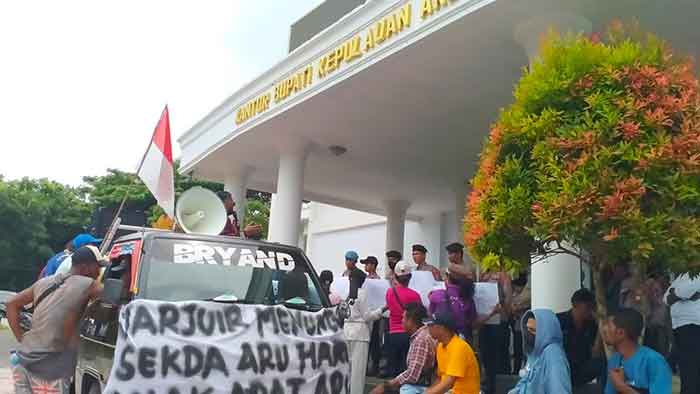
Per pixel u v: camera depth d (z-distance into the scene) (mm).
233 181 12914
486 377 7570
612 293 6227
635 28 4465
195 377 4516
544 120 3910
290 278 5719
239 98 10852
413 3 6961
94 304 5840
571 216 3582
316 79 8672
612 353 4523
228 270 5484
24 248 36188
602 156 3631
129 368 4414
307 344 4996
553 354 4484
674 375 7633
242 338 4746
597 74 3887
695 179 3570
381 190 14852
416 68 7676
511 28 6551
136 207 32219
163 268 5266
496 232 4090
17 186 37375
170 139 7367
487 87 8250
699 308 5379
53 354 5051
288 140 10852
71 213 38250
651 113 3686
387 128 10172
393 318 7723
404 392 5676
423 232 17500
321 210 21031
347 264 8805
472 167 12422
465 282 7180
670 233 3516
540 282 6102
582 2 6023
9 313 5230
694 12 6254
